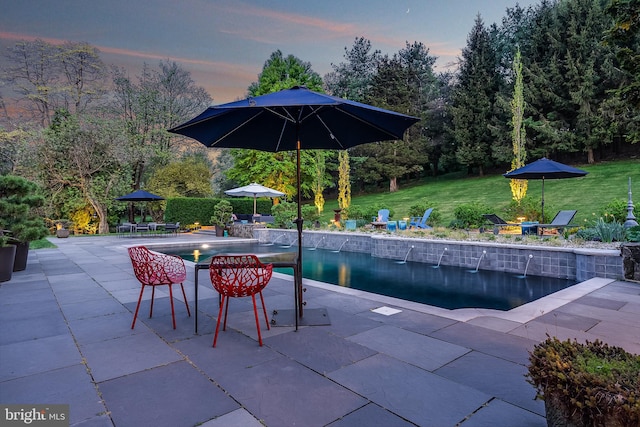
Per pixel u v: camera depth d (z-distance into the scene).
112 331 3.38
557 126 23.11
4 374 2.47
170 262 3.81
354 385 2.28
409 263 9.28
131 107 24.92
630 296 4.50
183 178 23.42
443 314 3.82
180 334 3.29
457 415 1.92
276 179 25.53
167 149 25.78
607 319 3.56
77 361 2.69
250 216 20.22
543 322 3.49
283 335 3.22
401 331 3.28
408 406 2.02
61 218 20.75
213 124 3.87
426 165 33.94
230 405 2.06
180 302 4.52
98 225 21.30
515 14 29.80
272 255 3.87
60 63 21.88
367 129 4.34
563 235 8.80
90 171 19.66
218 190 36.44
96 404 2.08
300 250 3.83
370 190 33.88
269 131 4.41
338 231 13.32
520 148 15.20
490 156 27.20
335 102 3.03
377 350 2.84
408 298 5.88
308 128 4.40
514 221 12.62
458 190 25.30
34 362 2.67
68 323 3.64
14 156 18.28
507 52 29.89
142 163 23.86
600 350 1.65
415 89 30.69
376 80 31.55
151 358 2.74
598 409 1.33
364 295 4.77
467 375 2.39
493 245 7.88
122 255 9.66
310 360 2.67
